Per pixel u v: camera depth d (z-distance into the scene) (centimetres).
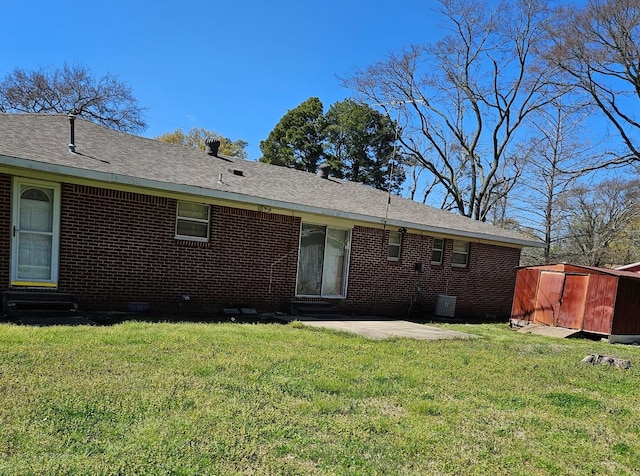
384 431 362
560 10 2205
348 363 583
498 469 314
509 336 1077
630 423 441
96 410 348
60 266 821
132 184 842
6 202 768
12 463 260
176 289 946
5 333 580
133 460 274
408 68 2895
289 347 648
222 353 571
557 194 2800
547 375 626
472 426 394
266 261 1070
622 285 1173
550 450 358
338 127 3875
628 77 1995
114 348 548
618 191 2553
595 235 2670
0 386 383
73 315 793
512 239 1598
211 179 1020
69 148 880
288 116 3984
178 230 955
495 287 1603
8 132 854
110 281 870
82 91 3011
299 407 397
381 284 1295
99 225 855
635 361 818
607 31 1958
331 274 1216
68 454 277
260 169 1348
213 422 344
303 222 1153
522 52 2573
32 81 2872
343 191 1441
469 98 2853
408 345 773
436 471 303
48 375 424
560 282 1273
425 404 437
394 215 1317
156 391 401
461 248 1522
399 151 3228
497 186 3053
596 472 325
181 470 269
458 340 901
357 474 286
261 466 285
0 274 769
